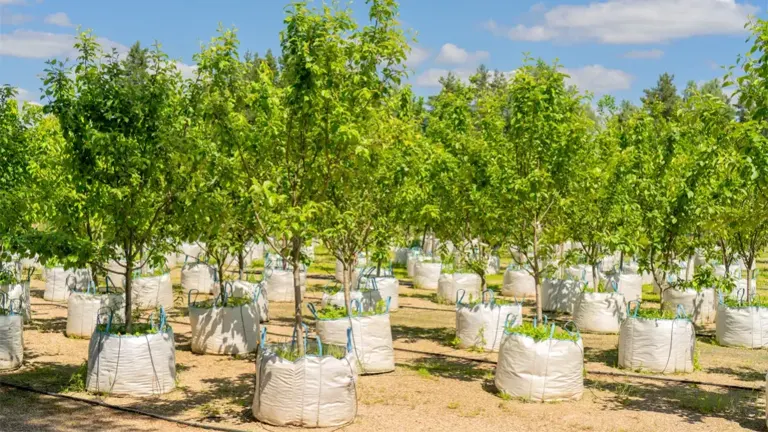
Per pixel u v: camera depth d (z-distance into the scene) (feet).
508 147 44.60
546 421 32.19
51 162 42.42
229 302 47.42
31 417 31.30
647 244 45.75
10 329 39.83
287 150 32.09
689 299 61.87
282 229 29.96
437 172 50.03
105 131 33.99
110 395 34.73
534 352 35.42
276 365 30.66
